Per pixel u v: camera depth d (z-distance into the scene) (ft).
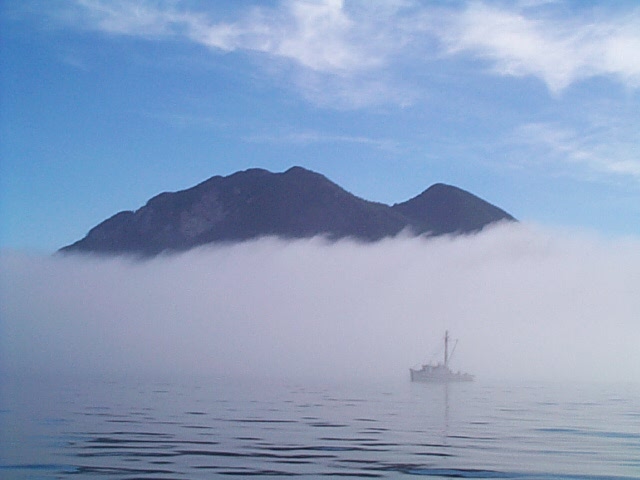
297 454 136.98
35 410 262.26
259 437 168.76
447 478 112.78
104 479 107.45
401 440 167.12
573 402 370.12
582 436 186.09
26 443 154.92
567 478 117.19
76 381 577.02
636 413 289.12
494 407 315.17
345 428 197.47
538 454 145.48
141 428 191.21
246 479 107.65
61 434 174.29
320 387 525.75
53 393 390.42
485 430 199.41
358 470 118.01
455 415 259.39
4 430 184.44
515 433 191.72
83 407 280.72
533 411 289.94
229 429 189.67
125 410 264.52
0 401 315.58
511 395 442.91
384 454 139.44
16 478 109.29
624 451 154.10
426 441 165.68
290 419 228.43
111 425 200.75
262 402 327.88
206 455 134.31
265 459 129.39
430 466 124.67
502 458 138.21
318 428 196.34
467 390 510.99
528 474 119.65
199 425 201.57
